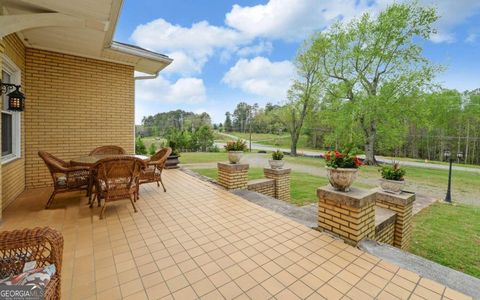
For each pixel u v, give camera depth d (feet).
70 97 15.15
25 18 8.77
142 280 5.74
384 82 42.78
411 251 10.62
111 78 16.81
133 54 15.62
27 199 11.94
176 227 8.89
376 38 42.52
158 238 7.98
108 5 8.94
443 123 60.95
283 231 8.63
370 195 7.95
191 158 42.65
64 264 6.34
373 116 42.83
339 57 46.55
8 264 3.92
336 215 8.16
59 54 14.71
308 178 28.17
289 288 5.50
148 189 14.48
